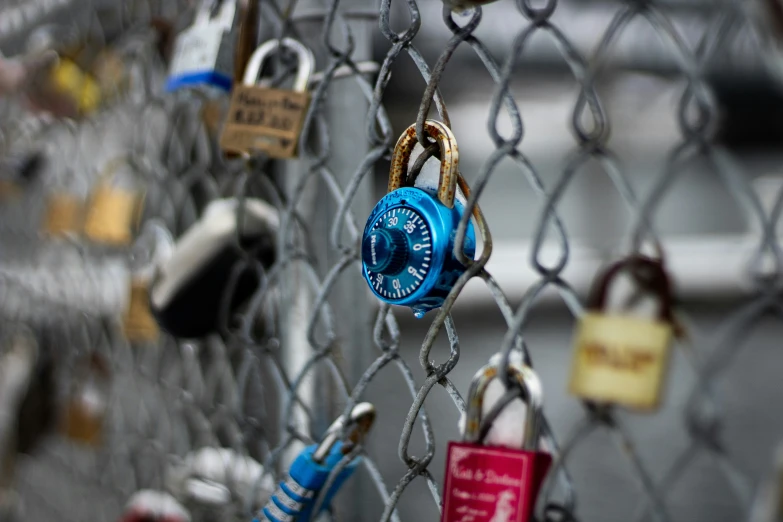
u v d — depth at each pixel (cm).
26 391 218
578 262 1020
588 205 1187
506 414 65
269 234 127
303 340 115
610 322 65
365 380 81
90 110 199
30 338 229
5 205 252
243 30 103
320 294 91
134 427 179
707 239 1164
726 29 54
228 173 136
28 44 225
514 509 61
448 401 499
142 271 157
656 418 514
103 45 196
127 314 159
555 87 965
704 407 56
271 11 112
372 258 69
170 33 156
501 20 515
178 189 158
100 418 192
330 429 85
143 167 166
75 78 202
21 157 238
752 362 674
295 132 98
